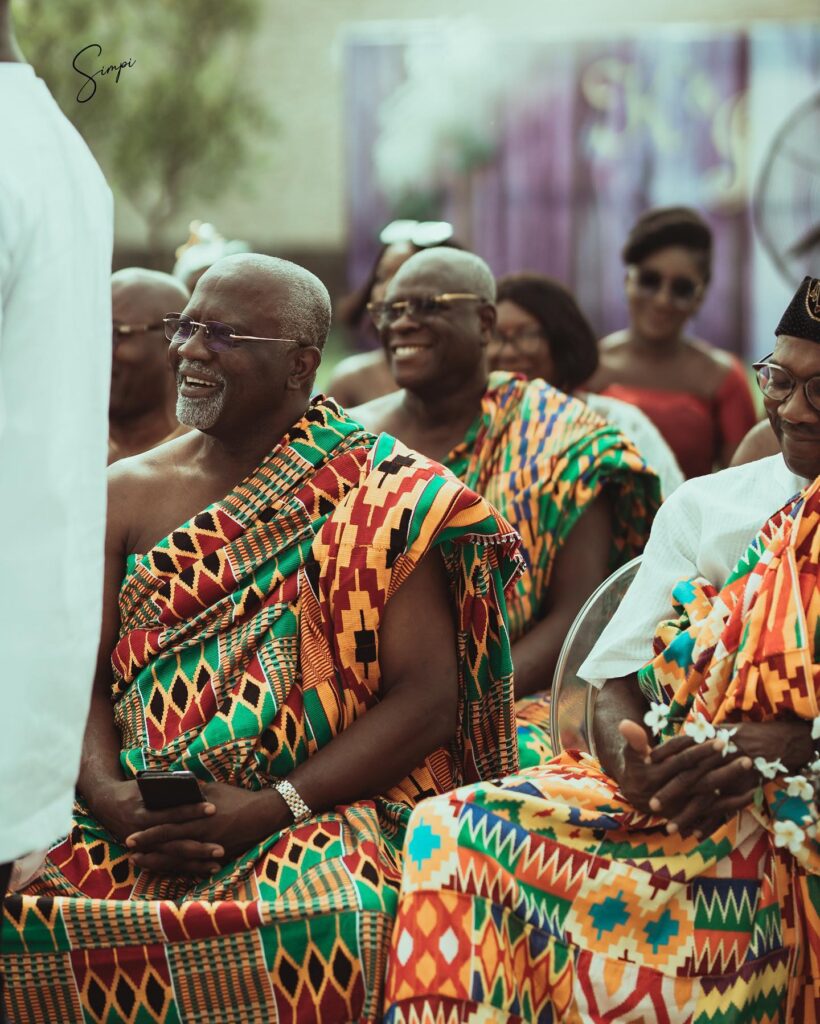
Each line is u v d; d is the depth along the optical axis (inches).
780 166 656.4
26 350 103.7
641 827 130.8
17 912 129.2
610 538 208.8
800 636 129.1
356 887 131.2
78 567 107.7
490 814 129.7
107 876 139.5
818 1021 130.8
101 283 110.3
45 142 106.0
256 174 837.2
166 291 222.5
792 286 660.7
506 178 668.1
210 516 148.9
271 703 143.3
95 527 109.6
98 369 109.7
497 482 205.3
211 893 134.7
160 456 156.8
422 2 868.6
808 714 128.9
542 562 200.5
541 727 184.5
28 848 106.2
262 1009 128.9
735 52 653.9
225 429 151.2
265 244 912.9
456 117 665.6
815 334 131.1
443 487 148.1
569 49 659.4
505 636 155.8
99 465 109.9
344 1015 128.6
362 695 147.9
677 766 127.5
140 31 753.0
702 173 661.9
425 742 147.6
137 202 803.4
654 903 128.2
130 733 146.0
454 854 128.0
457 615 156.1
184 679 145.4
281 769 144.2
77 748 109.7
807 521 131.8
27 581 104.3
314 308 154.0
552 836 130.3
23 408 103.9
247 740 141.8
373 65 666.2
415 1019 124.2
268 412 152.6
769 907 130.3
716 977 128.2
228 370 148.6
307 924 128.6
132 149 725.9
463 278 207.5
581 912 128.8
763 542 136.8
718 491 146.9
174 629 147.1
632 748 129.2
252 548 147.9
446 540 149.3
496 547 153.3
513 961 127.5
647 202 666.2
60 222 105.7
